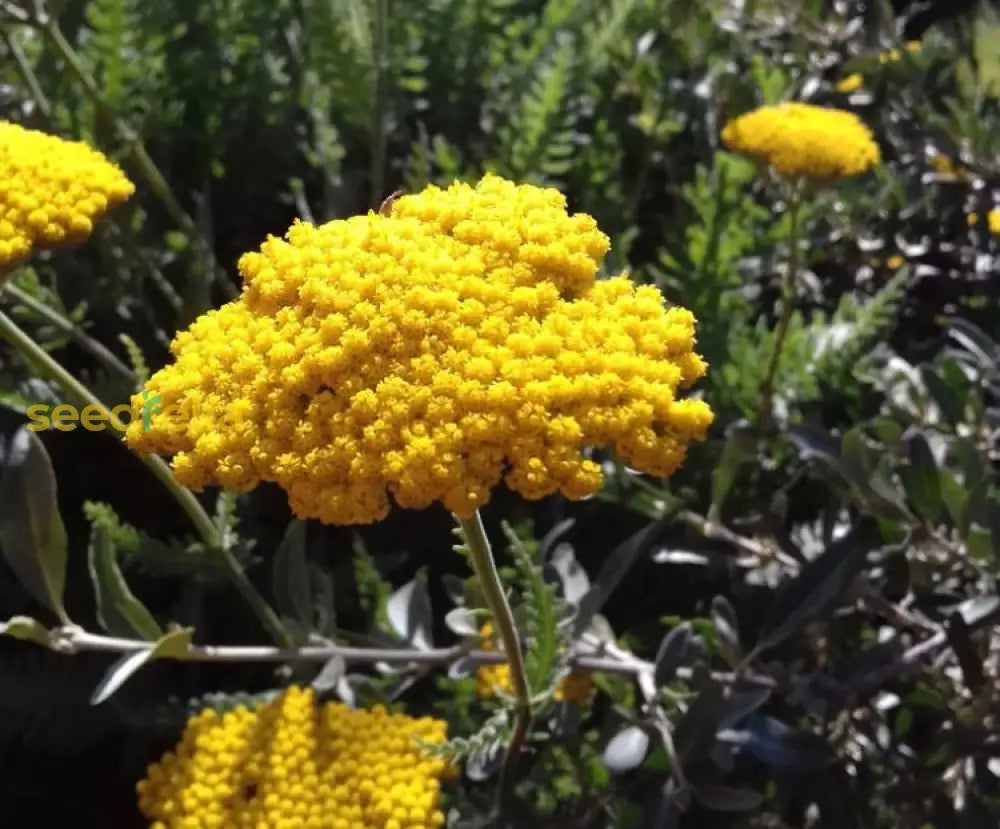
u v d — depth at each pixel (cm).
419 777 23
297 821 22
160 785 23
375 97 34
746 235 32
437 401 15
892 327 36
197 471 16
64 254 32
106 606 23
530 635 25
